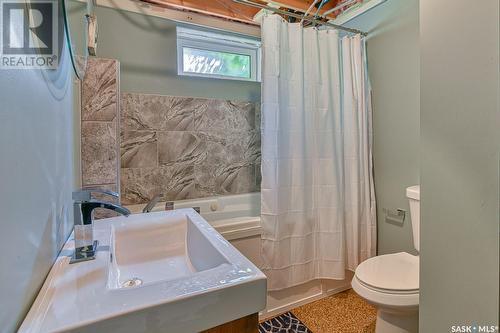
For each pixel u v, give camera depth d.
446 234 0.80
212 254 0.81
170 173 2.11
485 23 0.70
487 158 0.70
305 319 1.74
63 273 0.65
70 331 0.45
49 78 0.72
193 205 2.14
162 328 0.51
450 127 0.78
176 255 1.04
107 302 0.51
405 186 1.85
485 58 0.70
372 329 1.63
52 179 0.73
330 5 2.20
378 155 2.03
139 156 2.00
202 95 2.22
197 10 2.06
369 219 2.00
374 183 2.07
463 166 0.75
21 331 0.44
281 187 1.76
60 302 0.52
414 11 1.74
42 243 0.62
